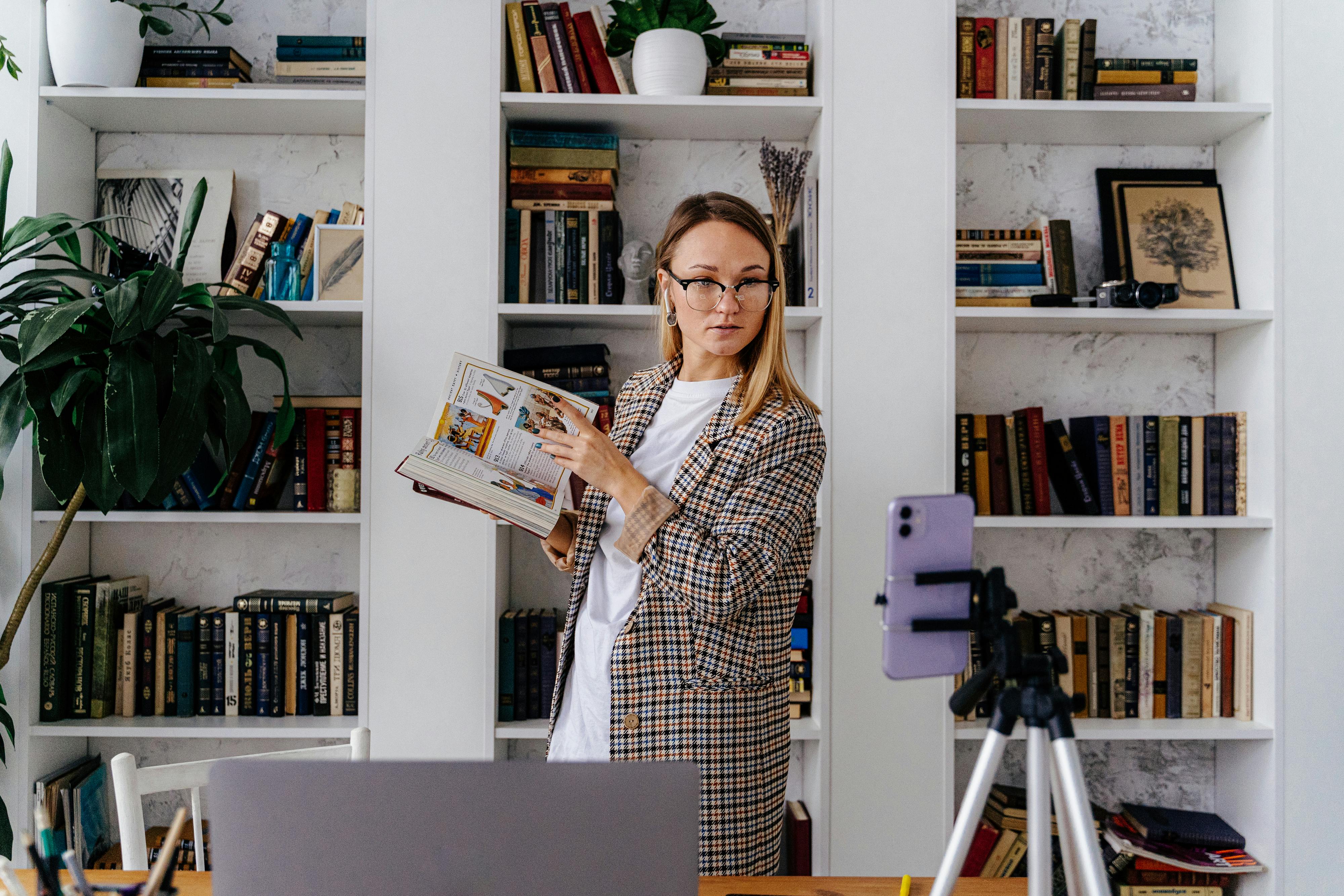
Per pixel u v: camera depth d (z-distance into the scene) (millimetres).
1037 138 2186
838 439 1937
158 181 2141
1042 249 2059
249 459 1997
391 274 1929
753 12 2213
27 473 1884
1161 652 2043
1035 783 718
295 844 658
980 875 1963
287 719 1972
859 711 1922
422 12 1940
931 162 1955
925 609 735
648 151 2188
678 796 674
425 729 1912
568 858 667
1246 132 2074
